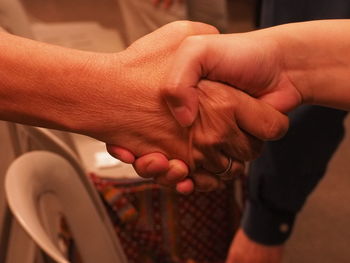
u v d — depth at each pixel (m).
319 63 0.65
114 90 0.62
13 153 0.73
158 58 0.64
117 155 0.65
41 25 1.97
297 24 0.66
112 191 0.94
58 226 0.80
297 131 0.81
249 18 2.59
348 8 0.73
